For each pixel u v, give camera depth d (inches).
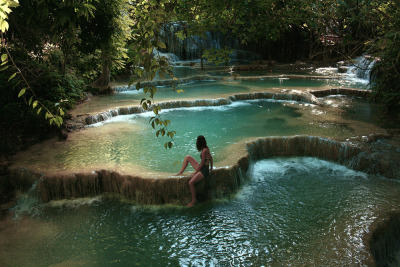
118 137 382.9
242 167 303.0
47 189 275.6
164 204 268.7
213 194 277.3
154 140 371.9
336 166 333.4
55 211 264.1
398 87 402.6
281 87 633.0
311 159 353.1
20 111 376.5
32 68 442.3
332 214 247.9
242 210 261.1
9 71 409.7
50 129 383.9
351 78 753.6
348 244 210.1
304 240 219.1
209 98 532.4
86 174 279.3
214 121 438.0
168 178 265.9
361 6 187.6
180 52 1025.5
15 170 293.6
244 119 443.5
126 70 757.9
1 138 347.9
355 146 325.7
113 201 275.7
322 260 196.7
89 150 340.2
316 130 381.7
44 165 300.5
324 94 581.9
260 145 352.5
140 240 227.5
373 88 443.2
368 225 228.1
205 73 807.7
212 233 232.8
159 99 539.5
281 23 223.6
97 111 456.8
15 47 322.7
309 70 898.1
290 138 355.6
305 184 299.7
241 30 229.5
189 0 209.3
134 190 271.9
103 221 249.6
